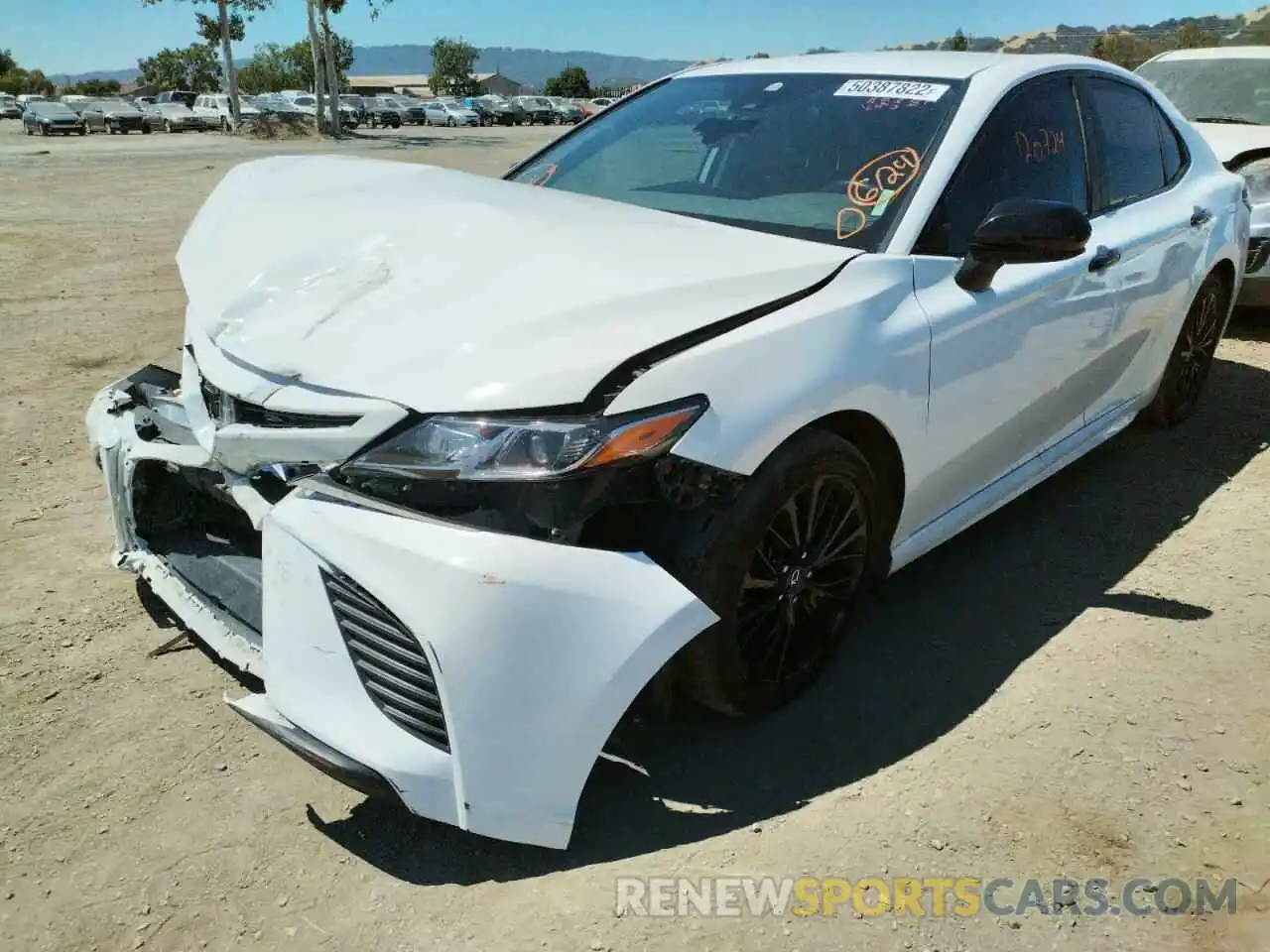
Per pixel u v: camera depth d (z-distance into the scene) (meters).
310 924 2.04
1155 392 4.44
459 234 2.55
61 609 3.14
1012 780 2.47
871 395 2.52
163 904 2.08
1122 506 4.04
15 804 2.35
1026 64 3.39
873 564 2.85
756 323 2.34
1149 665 2.95
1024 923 2.07
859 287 2.59
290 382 2.24
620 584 2.04
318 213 2.79
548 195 2.94
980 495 3.28
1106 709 2.74
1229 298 4.84
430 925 2.04
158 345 6.22
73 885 2.13
